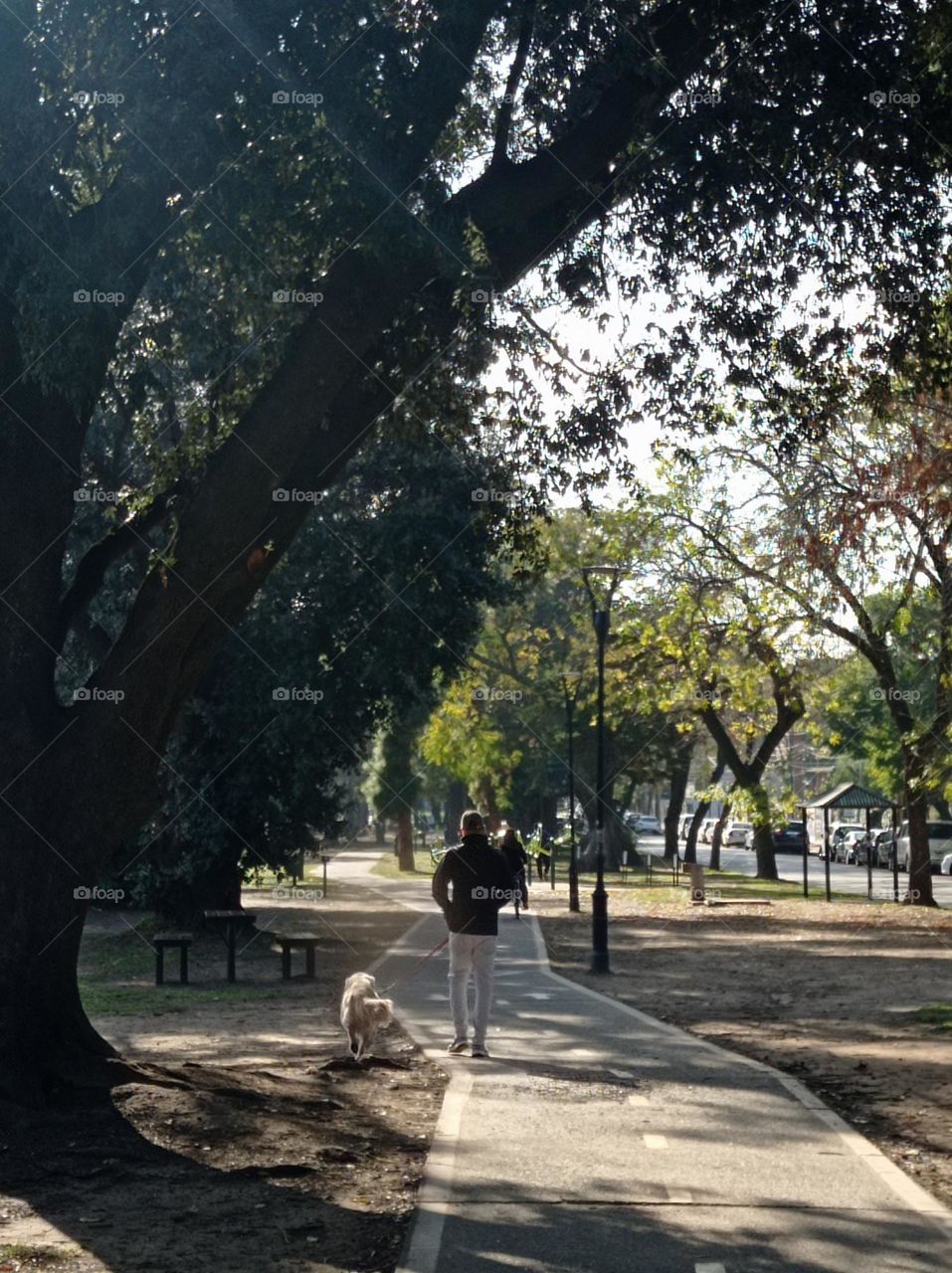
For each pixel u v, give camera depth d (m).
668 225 12.71
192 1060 12.97
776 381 13.46
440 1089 11.00
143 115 9.93
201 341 12.12
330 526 25.92
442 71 10.72
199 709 26.52
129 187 10.05
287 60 10.30
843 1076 12.09
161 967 21.64
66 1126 8.75
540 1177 8.09
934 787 31.92
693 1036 14.47
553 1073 11.70
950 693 30.95
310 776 27.34
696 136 12.16
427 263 10.34
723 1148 8.88
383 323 10.45
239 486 9.85
